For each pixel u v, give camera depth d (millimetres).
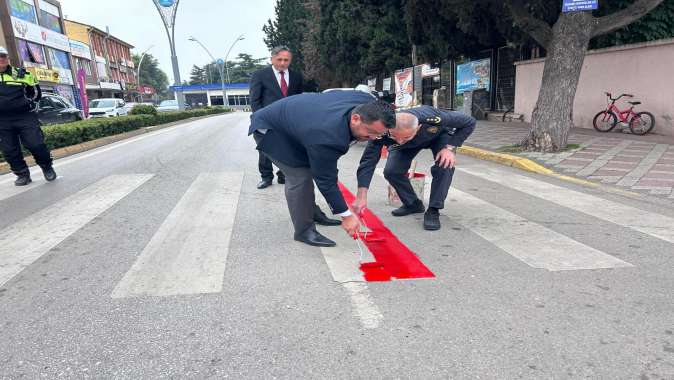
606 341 2199
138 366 2066
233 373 2004
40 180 6676
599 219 4227
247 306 2604
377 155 3619
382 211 4668
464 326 2354
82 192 5656
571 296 2666
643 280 2871
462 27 12672
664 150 7625
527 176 6453
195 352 2166
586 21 7570
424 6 13984
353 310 2537
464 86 18500
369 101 3059
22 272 3156
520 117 14273
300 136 2986
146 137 13688
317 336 2283
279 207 4785
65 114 14734
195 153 9320
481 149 8719
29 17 29797
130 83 63188
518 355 2098
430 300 2645
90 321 2467
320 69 32375
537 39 8133
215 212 4613
